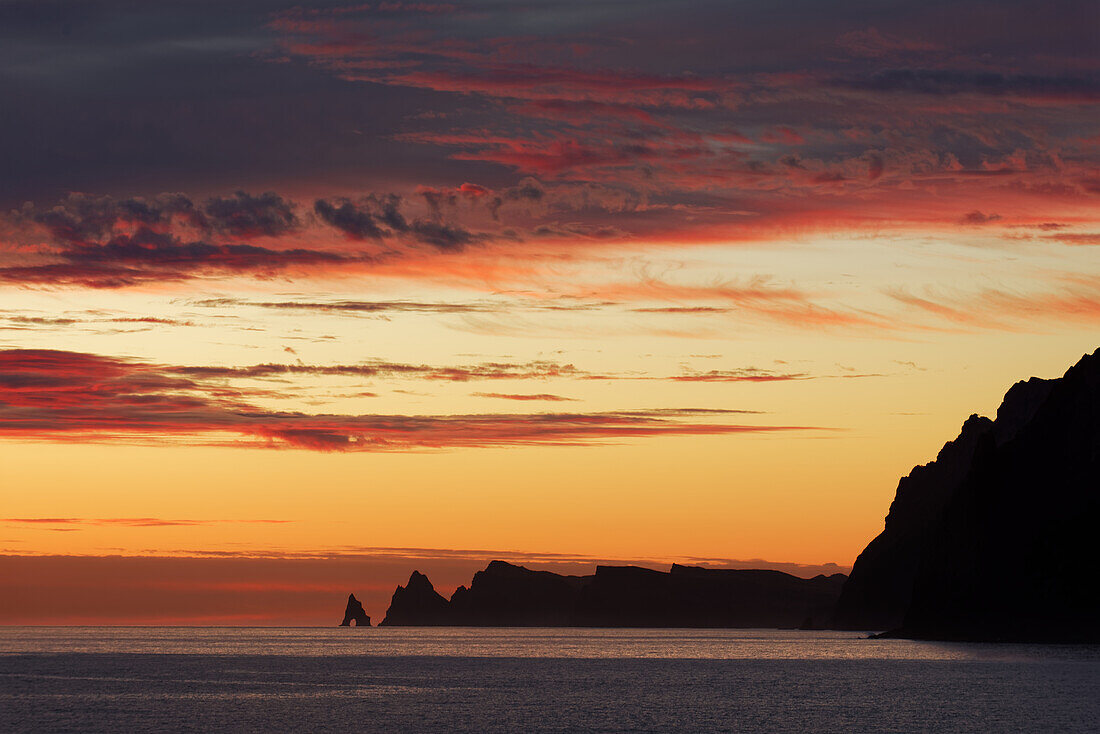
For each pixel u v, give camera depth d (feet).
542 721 640.17
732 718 652.89
